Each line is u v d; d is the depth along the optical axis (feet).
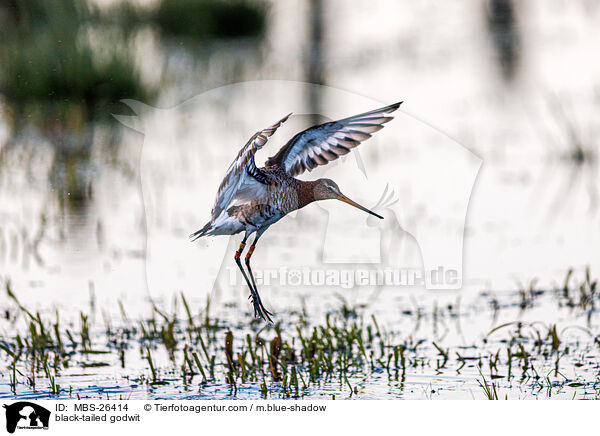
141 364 28.53
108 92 73.51
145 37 105.19
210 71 88.89
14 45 78.07
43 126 68.80
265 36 114.73
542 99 77.92
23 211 47.88
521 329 31.58
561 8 131.44
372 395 25.48
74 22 88.89
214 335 31.19
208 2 111.75
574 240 42.91
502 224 45.73
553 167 58.49
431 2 142.61
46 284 36.88
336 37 114.62
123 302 34.78
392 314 33.50
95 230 44.32
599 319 32.48
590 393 25.36
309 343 29.27
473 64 95.91
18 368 28.12
